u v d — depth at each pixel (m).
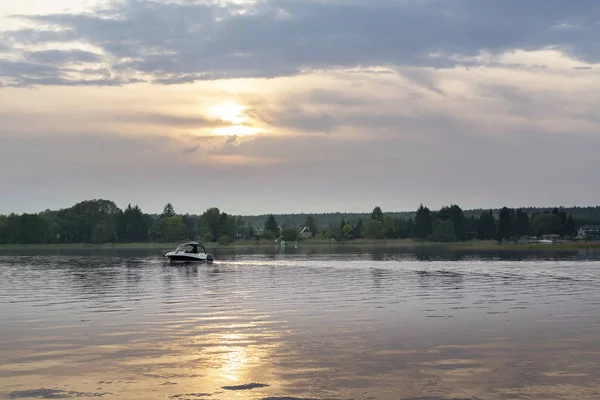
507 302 39.03
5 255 144.75
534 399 17.19
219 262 100.62
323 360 21.67
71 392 18.08
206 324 29.72
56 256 136.62
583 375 19.55
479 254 134.62
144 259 116.56
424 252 154.38
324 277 63.62
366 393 17.78
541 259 105.50
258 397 17.52
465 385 18.50
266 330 27.88
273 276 65.62
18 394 17.92
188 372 20.17
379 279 60.47
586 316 32.22
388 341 25.06
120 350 23.52
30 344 24.81
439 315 32.75
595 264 87.69
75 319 31.77
